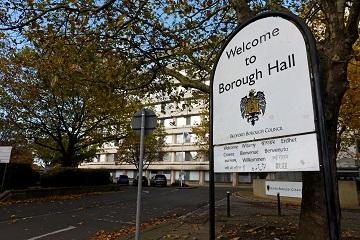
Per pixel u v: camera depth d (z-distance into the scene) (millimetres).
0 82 23344
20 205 16578
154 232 9742
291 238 7730
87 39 9547
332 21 5871
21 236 9086
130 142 40188
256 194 25266
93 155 35906
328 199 3318
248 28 4574
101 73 10547
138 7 9703
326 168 3381
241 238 7984
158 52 10648
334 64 5695
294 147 3785
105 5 8578
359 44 17078
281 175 23547
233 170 4504
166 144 64812
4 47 21500
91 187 27547
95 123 28344
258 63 4371
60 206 16828
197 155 61375
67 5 8758
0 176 20547
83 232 9914
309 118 3658
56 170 25547
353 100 18641
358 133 23531
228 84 4785
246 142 4383
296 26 3949
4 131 28000
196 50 11008
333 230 3250
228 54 4855
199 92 14664
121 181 53719
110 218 13125
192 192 31922
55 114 26859
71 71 9820
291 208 17078
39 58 10211
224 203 20344
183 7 10219
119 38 9688
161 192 31453
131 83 11031
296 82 3857
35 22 9156
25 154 31906
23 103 24297
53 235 9312
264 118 4176
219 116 4848
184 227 10508
